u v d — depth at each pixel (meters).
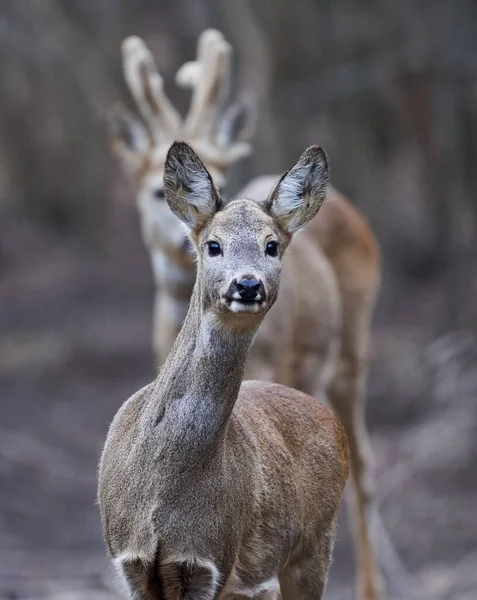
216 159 11.48
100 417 18.88
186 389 6.76
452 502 14.99
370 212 26.62
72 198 32.56
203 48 12.12
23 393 20.09
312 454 7.71
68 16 29.58
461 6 22.17
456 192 26.22
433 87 26.31
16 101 32.25
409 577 13.18
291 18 25.38
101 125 29.47
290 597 7.73
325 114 26.34
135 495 6.84
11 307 26.31
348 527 14.86
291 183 7.13
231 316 6.59
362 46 25.61
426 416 17.62
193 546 6.76
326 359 11.67
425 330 21.97
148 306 26.23
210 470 6.76
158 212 11.11
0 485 15.93
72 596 12.00
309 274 11.45
